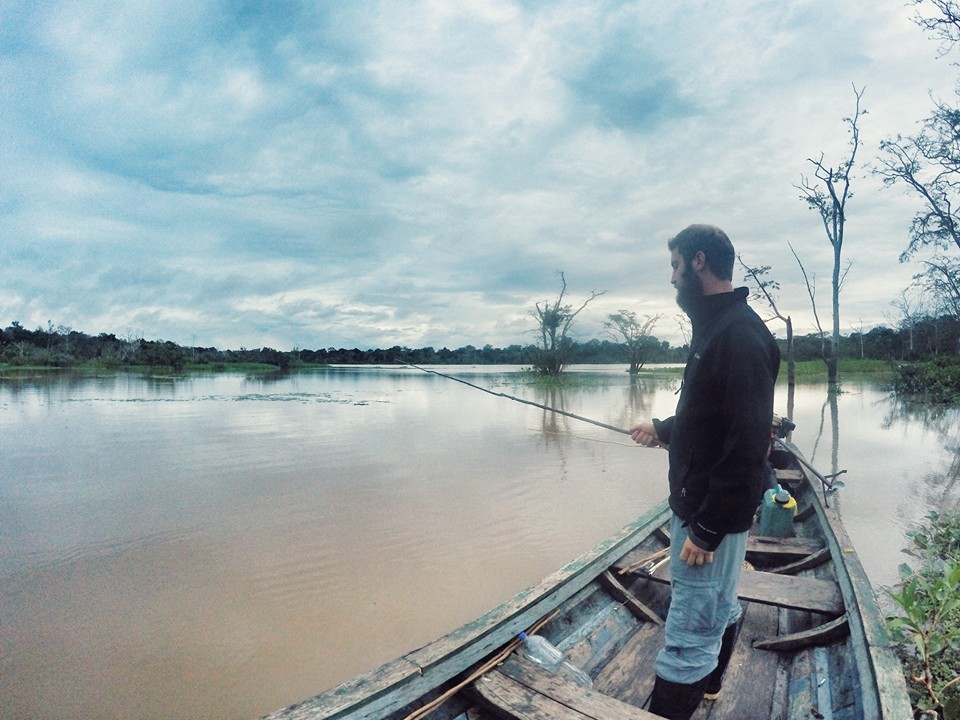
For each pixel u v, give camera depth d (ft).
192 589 14.90
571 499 23.03
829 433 41.27
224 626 13.04
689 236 6.96
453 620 13.41
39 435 38.58
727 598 7.02
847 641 8.91
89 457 30.99
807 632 9.55
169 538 18.53
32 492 23.99
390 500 22.86
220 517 20.70
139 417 48.73
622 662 9.52
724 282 6.88
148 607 13.91
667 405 55.36
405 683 6.91
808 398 69.97
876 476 27.30
